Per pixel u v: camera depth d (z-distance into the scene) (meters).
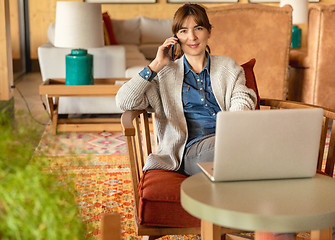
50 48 4.93
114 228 1.28
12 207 0.99
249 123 1.58
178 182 2.08
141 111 2.40
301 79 5.11
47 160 1.17
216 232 1.71
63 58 4.94
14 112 1.36
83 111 4.74
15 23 8.55
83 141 4.40
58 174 1.39
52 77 4.98
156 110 2.44
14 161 1.05
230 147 1.60
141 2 9.41
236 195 1.56
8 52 5.46
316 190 1.61
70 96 4.43
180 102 2.42
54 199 1.04
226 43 4.67
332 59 4.84
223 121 1.57
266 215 1.41
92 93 4.26
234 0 9.38
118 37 8.55
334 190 1.62
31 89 7.32
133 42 8.59
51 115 4.54
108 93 4.26
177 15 2.39
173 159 2.33
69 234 1.04
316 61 4.85
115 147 4.24
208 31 2.42
